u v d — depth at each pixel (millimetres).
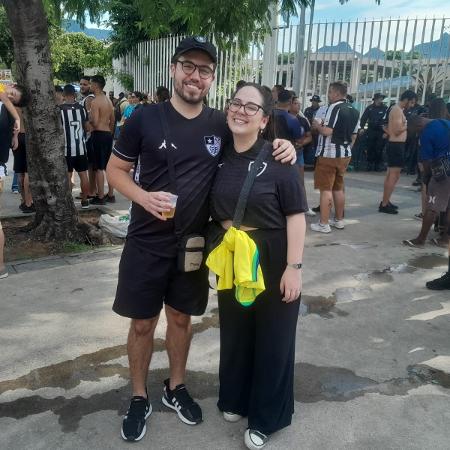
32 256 4953
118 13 15359
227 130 2346
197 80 2191
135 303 2375
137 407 2521
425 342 3426
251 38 6906
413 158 10398
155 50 13703
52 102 5020
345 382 2939
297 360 3164
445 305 4020
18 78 4969
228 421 2590
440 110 5035
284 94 5637
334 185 6039
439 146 4895
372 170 11078
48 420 2566
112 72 18594
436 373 3047
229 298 2354
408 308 3957
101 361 3119
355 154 11062
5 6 4684
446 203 4945
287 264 2217
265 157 2172
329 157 5793
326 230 6008
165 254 2342
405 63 10289
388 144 6832
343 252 5297
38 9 4730
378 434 2502
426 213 5363
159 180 2283
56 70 32094
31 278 4406
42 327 3527
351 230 6164
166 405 2688
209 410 2676
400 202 7816
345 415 2643
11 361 3094
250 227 2199
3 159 4496
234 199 2180
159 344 3332
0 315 3695
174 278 2430
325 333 3525
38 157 5121
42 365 3059
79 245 5223
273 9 7836
